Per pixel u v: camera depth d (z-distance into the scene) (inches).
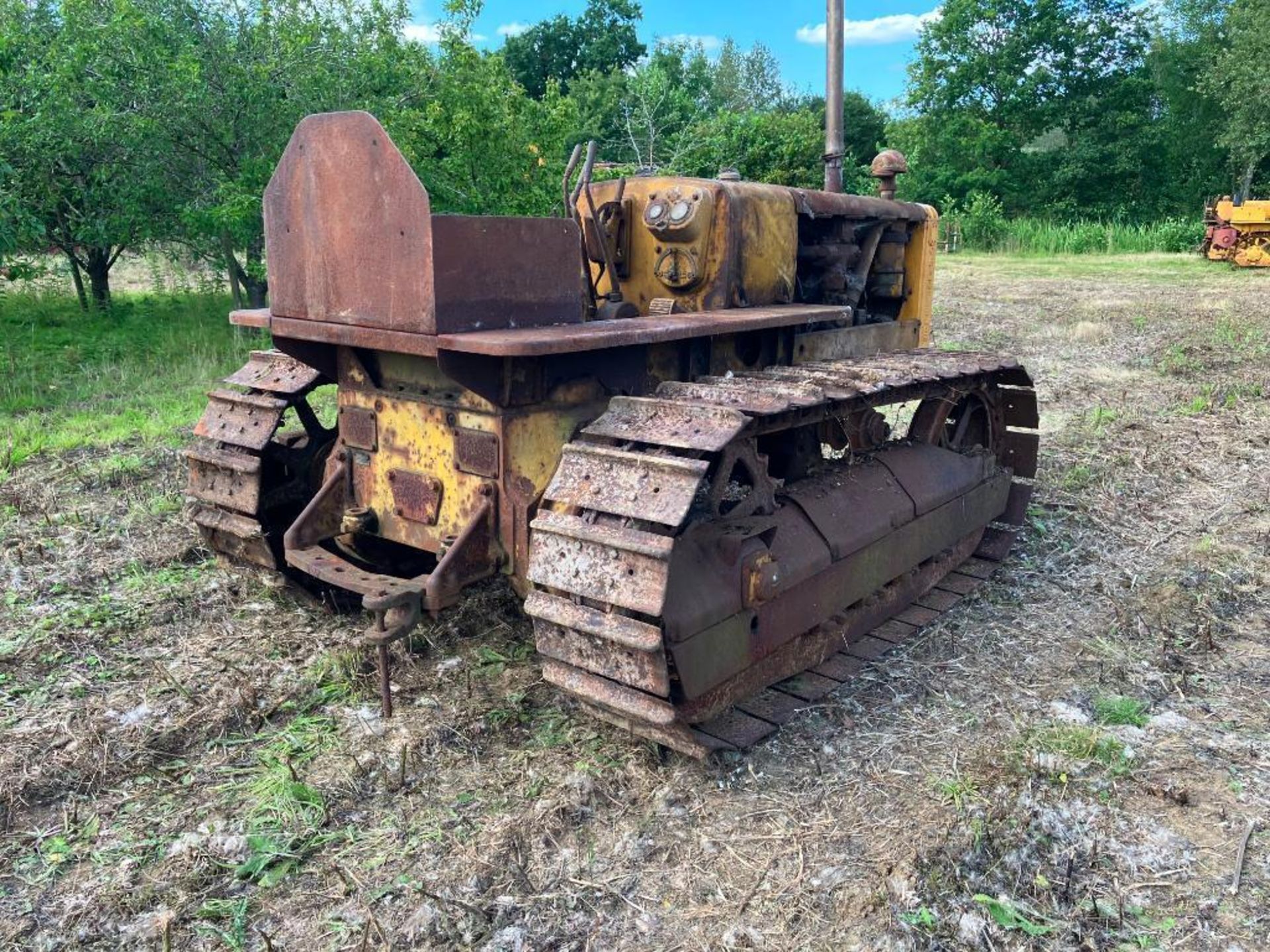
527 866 104.0
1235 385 341.4
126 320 452.8
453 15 388.5
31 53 382.0
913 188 1330.0
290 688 138.8
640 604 103.4
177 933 94.8
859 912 97.5
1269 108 1083.9
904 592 166.7
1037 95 1322.6
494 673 144.3
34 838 108.6
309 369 155.4
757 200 153.6
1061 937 95.3
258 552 156.9
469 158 361.4
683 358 145.7
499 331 114.5
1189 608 169.8
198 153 383.9
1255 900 100.3
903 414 299.7
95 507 214.7
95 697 136.1
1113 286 640.4
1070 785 119.0
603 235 148.9
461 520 129.0
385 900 98.6
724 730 125.8
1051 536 205.0
